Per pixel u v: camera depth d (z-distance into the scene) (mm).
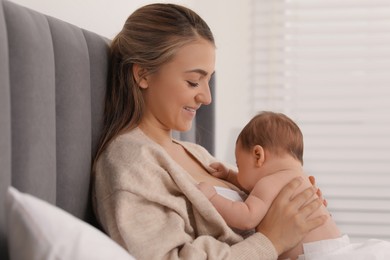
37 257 694
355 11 3021
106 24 1805
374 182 3006
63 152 1082
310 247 1231
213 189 1270
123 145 1207
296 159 1378
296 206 1247
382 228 3004
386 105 3006
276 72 3043
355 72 3021
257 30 3049
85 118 1165
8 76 857
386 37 3004
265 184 1285
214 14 3045
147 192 1118
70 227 744
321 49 3039
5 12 898
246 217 1229
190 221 1215
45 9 1343
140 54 1288
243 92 3045
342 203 3021
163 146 1366
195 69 1279
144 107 1327
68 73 1096
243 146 1401
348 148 3016
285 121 1407
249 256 1153
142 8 1350
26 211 715
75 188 1119
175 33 1275
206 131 2297
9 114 853
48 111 991
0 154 816
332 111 3025
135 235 1072
